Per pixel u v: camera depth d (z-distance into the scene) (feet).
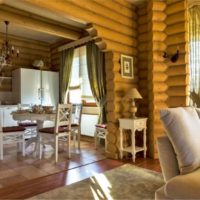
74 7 10.53
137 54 14.38
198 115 7.36
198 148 6.07
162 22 13.15
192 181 5.19
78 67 19.30
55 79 20.53
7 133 12.77
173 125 6.20
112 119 12.94
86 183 9.07
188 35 12.73
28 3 9.02
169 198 5.35
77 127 14.89
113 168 10.96
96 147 15.08
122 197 7.77
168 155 6.32
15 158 12.81
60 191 8.34
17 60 19.77
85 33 18.06
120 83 13.15
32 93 18.84
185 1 12.47
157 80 13.03
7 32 18.56
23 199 7.72
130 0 13.48
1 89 18.97
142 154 13.57
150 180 9.29
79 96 19.29
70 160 12.39
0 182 9.27
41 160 12.39
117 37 12.90
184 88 12.62
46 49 21.97
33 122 16.93
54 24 16.38
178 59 12.75
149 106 13.44
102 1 11.96
